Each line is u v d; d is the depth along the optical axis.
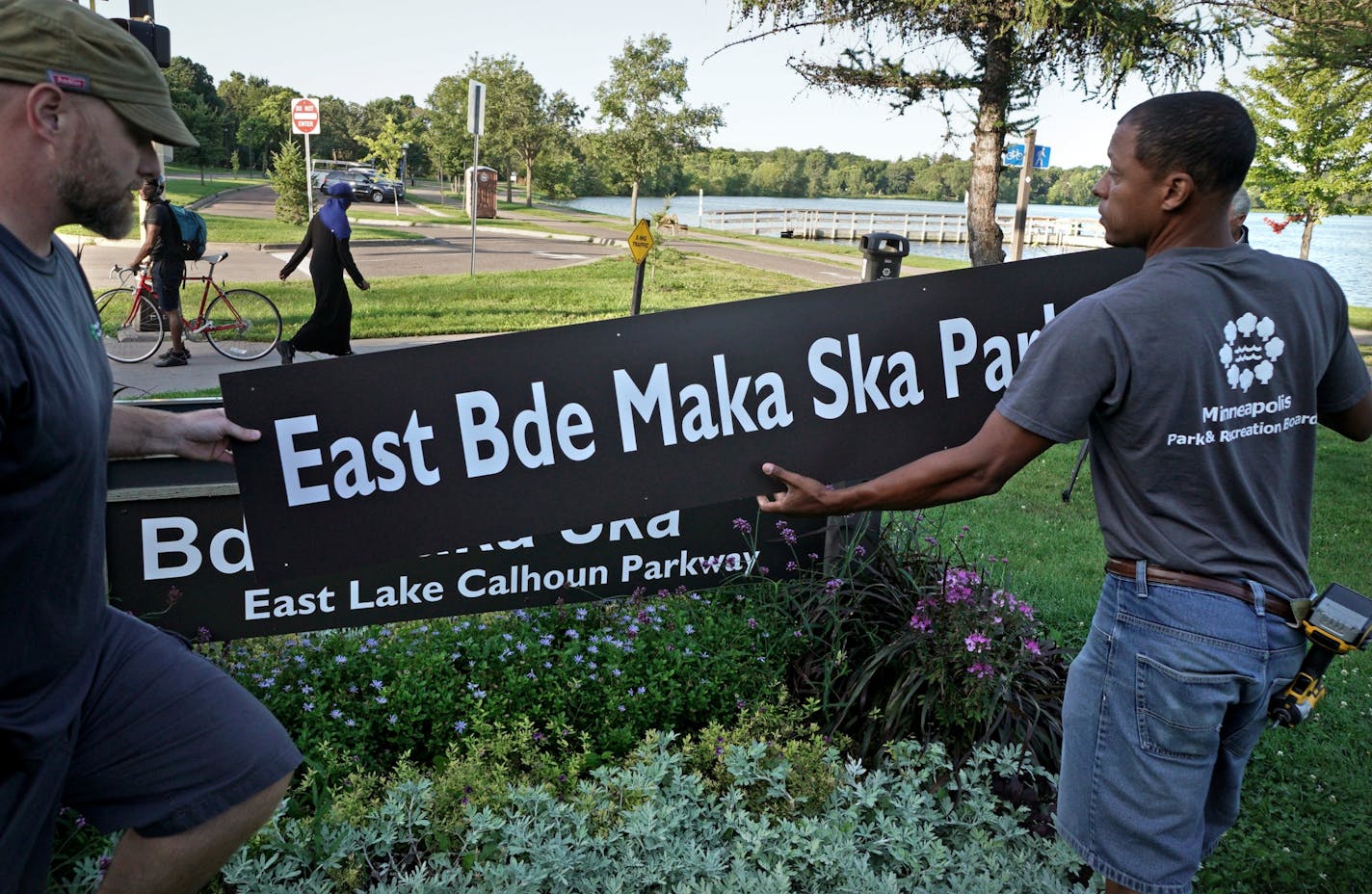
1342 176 17.91
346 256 9.64
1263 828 3.08
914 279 2.76
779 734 3.22
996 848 2.78
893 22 10.77
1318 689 1.97
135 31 8.85
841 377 2.79
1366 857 2.95
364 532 2.67
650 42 29.55
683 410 2.76
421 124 79.62
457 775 2.85
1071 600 4.88
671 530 3.73
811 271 24.75
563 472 2.75
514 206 53.97
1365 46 8.42
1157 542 1.92
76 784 1.88
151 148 1.78
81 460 1.68
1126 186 1.97
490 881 2.49
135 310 10.57
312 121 22.64
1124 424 1.92
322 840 2.61
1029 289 2.82
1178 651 1.89
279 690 3.18
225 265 18.08
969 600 3.41
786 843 2.69
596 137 30.55
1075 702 2.08
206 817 1.88
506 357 2.66
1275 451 1.94
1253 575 1.91
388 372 2.61
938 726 3.30
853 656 3.58
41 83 1.58
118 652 1.91
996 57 10.62
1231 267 1.91
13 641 1.68
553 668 3.41
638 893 2.57
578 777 3.08
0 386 1.50
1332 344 2.00
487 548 3.52
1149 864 1.97
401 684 3.19
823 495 2.14
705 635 3.56
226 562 3.26
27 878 1.81
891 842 2.74
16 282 1.59
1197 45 9.87
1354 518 6.98
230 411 2.51
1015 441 1.94
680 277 19.98
